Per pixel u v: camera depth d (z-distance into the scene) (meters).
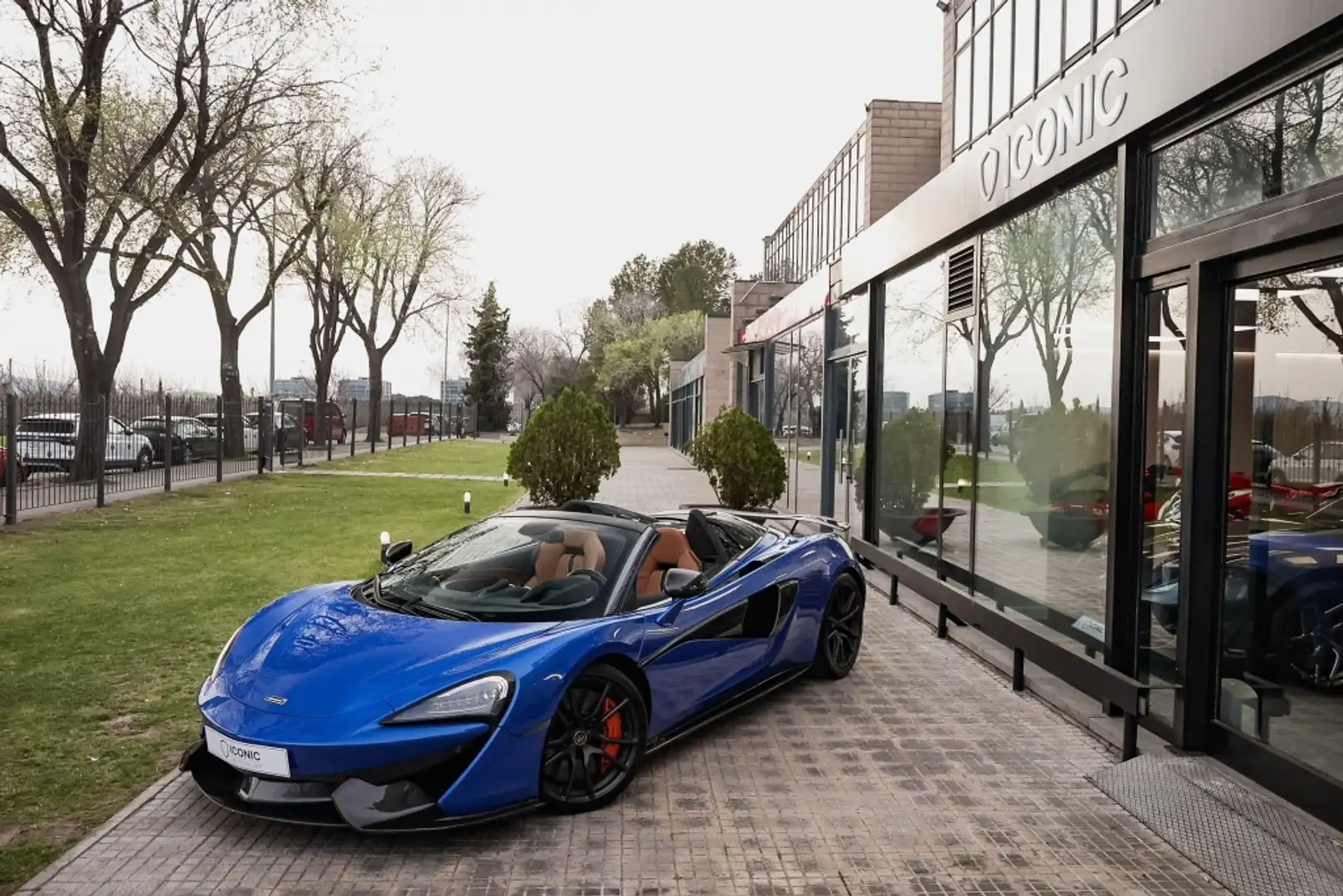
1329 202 3.82
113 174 20.66
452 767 3.74
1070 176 6.28
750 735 5.27
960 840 3.92
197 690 5.77
